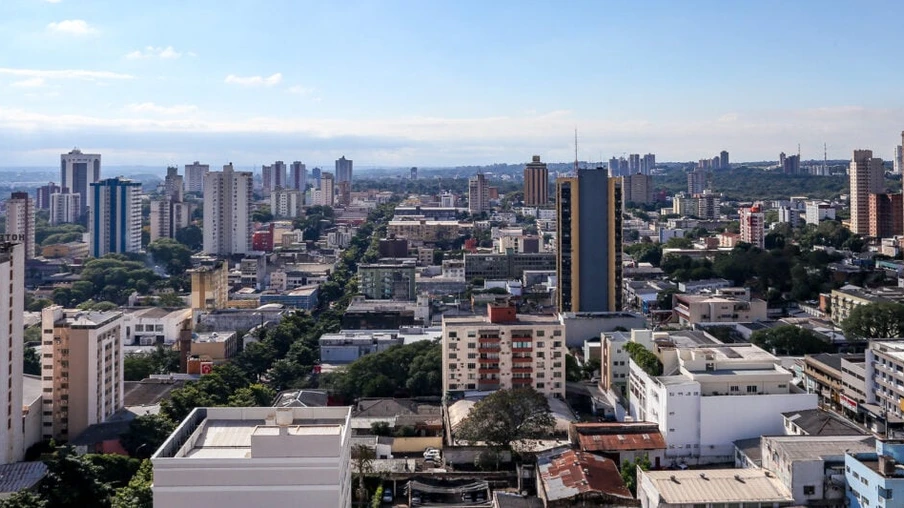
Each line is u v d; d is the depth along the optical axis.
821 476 197.75
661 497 195.12
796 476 197.62
